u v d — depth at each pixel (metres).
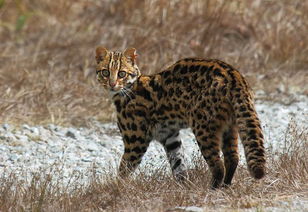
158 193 10.12
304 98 16.34
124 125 11.49
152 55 17.95
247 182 10.49
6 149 13.40
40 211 9.50
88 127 14.80
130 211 9.36
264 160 9.22
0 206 9.70
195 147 13.38
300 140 12.35
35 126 14.72
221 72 10.22
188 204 9.70
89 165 12.42
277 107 15.77
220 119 10.07
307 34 18.91
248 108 9.72
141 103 11.31
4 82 16.89
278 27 19.03
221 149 10.45
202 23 19.05
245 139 9.47
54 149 13.45
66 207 9.62
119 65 11.34
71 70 17.80
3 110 15.12
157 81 11.21
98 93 16.20
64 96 15.91
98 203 9.88
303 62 18.20
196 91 10.46
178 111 10.90
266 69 17.91
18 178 11.52
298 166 10.62
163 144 11.52
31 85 16.53
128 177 10.79
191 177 10.84
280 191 10.02
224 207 9.31
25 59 18.48
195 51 18.33
